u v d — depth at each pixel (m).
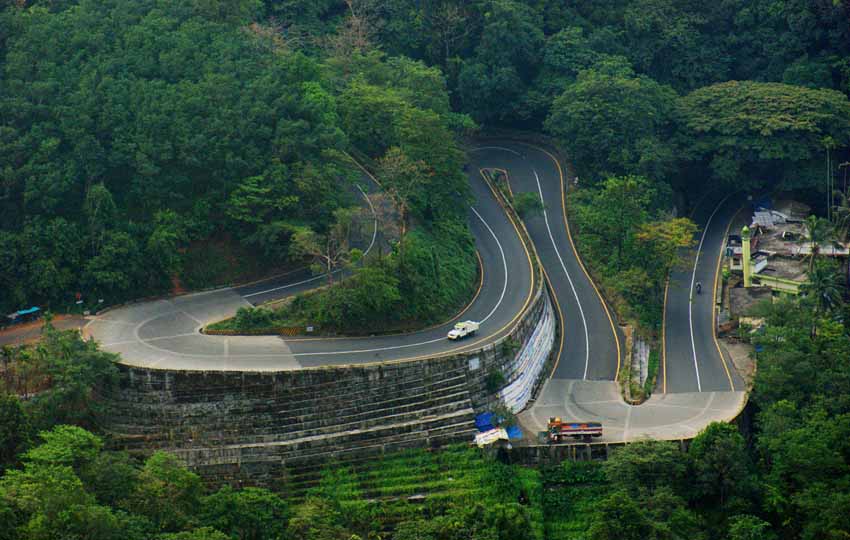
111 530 180.88
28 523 176.38
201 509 198.00
